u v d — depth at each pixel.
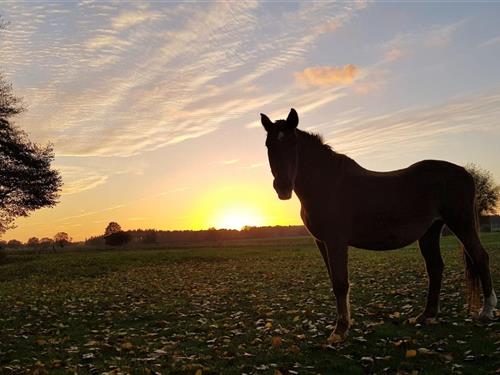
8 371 5.80
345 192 6.26
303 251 30.75
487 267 6.61
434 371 4.84
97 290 14.64
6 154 35.75
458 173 6.59
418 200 6.36
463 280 10.99
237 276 16.58
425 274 12.98
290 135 6.06
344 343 5.99
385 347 5.78
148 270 21.81
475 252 6.54
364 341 6.04
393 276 13.09
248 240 59.19
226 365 5.61
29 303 12.26
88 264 25.27
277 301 10.09
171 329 7.91
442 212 6.56
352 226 6.27
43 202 37.19
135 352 6.47
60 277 20.73
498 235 37.31
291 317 8.16
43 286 17.30
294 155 6.07
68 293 14.21
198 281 15.81
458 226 6.53
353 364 5.26
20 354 6.73
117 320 9.05
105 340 7.27
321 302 9.55
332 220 6.22
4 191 35.72
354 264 17.78
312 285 12.44
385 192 6.29
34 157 37.09
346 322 6.19
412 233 6.39
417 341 5.92
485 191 51.94
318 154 6.33
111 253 34.94
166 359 6.02
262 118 6.22
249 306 9.73
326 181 6.27
